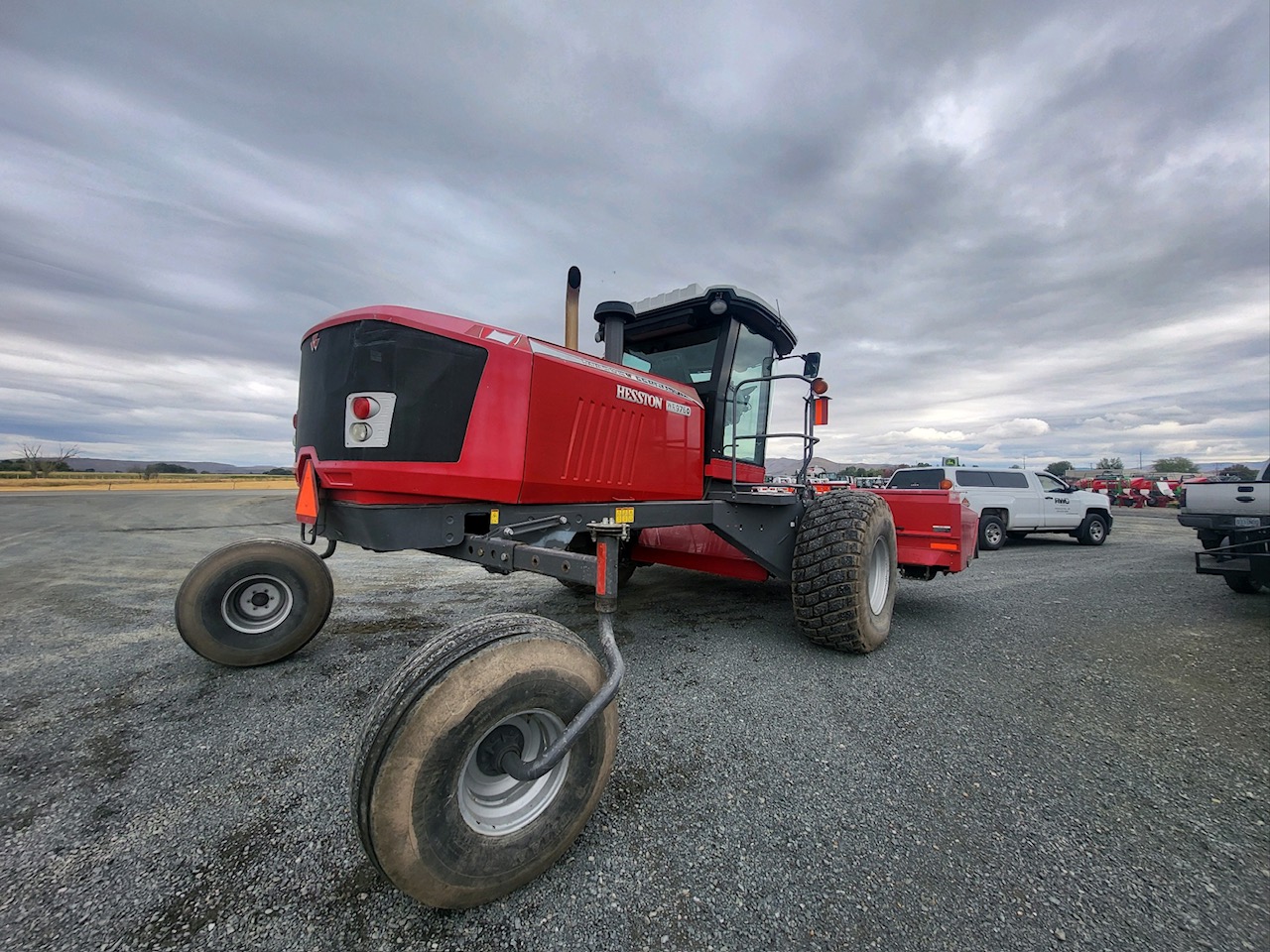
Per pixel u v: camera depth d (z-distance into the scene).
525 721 1.54
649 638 3.70
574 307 3.22
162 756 2.13
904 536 4.23
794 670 3.10
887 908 1.41
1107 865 1.58
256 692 2.72
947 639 3.78
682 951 1.28
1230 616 4.48
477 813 1.41
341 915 1.37
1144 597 5.24
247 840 1.65
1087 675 3.09
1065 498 10.11
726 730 2.38
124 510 14.41
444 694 1.28
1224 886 1.50
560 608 4.47
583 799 1.56
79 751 2.16
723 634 3.79
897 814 1.80
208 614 2.91
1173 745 2.30
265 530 10.41
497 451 2.43
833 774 2.03
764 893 1.46
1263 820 1.80
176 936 1.30
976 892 1.47
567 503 2.74
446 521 2.33
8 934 1.29
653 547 4.49
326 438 2.31
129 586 5.32
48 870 1.51
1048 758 2.18
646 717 2.50
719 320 3.83
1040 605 4.88
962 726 2.44
